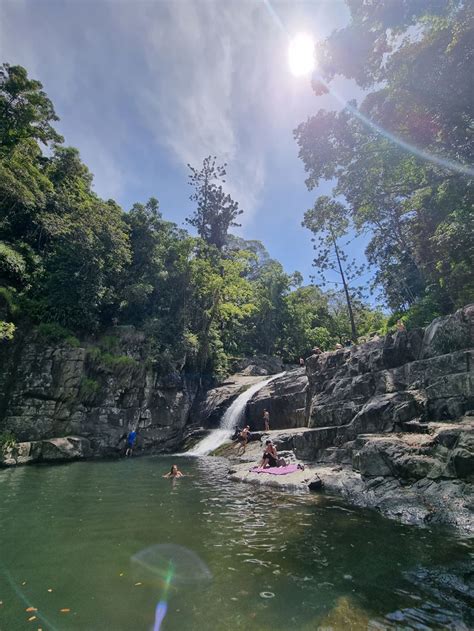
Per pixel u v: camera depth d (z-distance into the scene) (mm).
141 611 3758
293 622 3551
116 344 22891
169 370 24938
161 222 31125
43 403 18781
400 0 10352
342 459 12242
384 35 11516
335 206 15703
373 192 13883
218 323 34906
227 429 23516
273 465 12664
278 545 5676
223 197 45375
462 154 12094
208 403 26156
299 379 21062
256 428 21406
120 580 4480
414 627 3447
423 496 7660
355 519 7086
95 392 20422
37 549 5520
